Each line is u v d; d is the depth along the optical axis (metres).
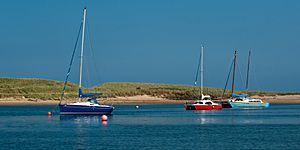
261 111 105.88
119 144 45.94
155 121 74.31
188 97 178.25
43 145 45.53
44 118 81.31
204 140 48.78
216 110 110.88
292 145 44.81
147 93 179.62
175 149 42.88
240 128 61.66
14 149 43.31
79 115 77.44
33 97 168.12
